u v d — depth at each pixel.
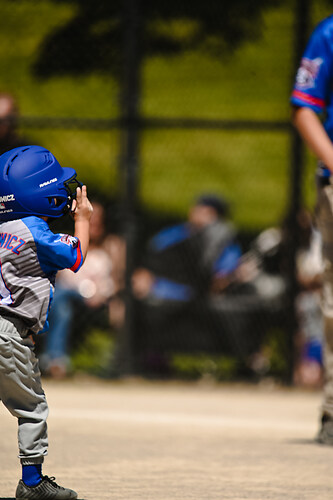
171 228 27.83
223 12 36.84
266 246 26.84
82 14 35.66
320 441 16.12
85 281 26.27
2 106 27.20
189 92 57.25
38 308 10.56
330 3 30.52
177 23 37.09
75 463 13.77
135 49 26.09
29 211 10.89
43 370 25.88
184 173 57.03
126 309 25.92
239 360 26.88
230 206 53.31
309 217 26.27
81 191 11.25
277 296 26.42
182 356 27.58
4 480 12.31
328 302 15.58
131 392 23.80
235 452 15.05
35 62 41.22
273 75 57.12
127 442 15.98
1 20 42.06
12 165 10.93
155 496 11.39
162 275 26.81
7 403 10.70
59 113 52.03
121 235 25.92
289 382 25.56
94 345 27.61
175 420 18.97
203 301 26.58
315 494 11.66
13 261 10.59
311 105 15.35
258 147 59.66
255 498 11.36
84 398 22.20
